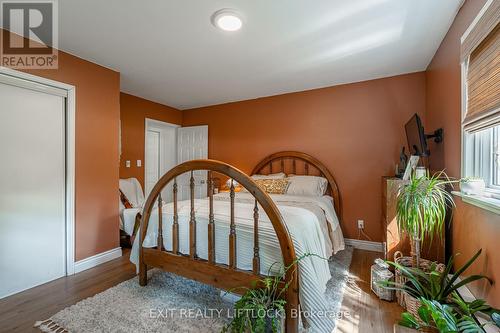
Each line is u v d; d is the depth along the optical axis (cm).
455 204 189
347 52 249
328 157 355
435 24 199
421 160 257
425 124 296
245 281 160
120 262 278
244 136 427
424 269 180
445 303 144
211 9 179
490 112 129
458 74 184
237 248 169
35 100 225
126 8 177
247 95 400
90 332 158
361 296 202
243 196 315
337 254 300
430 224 168
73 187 250
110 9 178
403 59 266
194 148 475
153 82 337
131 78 321
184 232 197
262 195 153
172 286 217
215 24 198
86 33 211
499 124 132
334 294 203
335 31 210
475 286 152
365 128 332
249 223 170
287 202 288
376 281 196
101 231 276
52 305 192
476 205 142
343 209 345
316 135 364
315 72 302
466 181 157
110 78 287
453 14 186
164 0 169
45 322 169
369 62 273
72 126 249
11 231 210
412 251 189
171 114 477
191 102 445
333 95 352
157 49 241
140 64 276
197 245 189
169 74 307
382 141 323
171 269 198
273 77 319
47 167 233
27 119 220
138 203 372
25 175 218
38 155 227
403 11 182
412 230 173
